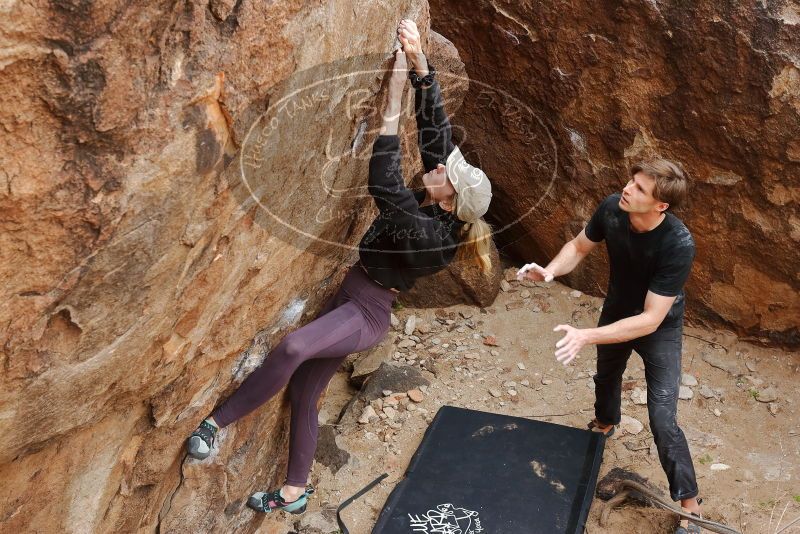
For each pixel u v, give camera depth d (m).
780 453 4.12
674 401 3.46
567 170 4.82
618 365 3.72
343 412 4.38
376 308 2.98
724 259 4.63
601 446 4.08
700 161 4.43
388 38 2.53
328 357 3.01
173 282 1.97
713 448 4.15
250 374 2.88
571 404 4.46
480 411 4.34
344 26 2.16
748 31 4.00
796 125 4.05
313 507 3.79
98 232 1.60
